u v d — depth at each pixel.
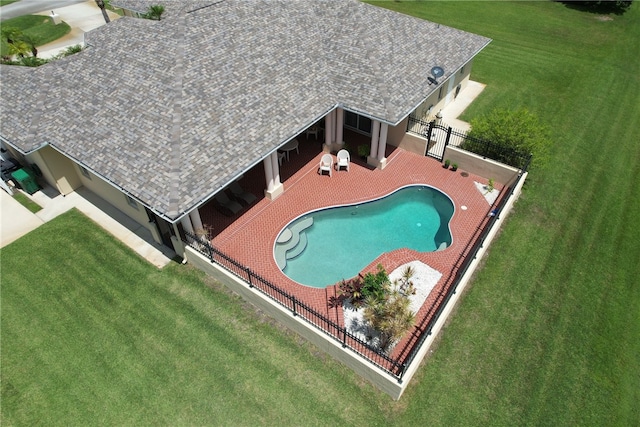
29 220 22.66
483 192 24.17
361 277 19.34
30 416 15.13
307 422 14.95
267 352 16.91
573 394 15.67
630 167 26.62
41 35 43.84
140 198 17.16
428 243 21.50
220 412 15.20
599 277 19.86
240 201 23.20
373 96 23.09
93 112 20.67
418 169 25.92
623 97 34.09
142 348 17.06
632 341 17.36
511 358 16.69
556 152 27.83
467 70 33.28
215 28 23.03
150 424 14.91
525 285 19.45
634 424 14.95
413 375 16.06
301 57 24.47
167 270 20.14
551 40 44.00
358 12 27.05
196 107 19.70
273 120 20.89
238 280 18.34
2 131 21.39
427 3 53.81
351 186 24.66
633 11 50.97
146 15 28.95
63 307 18.55
